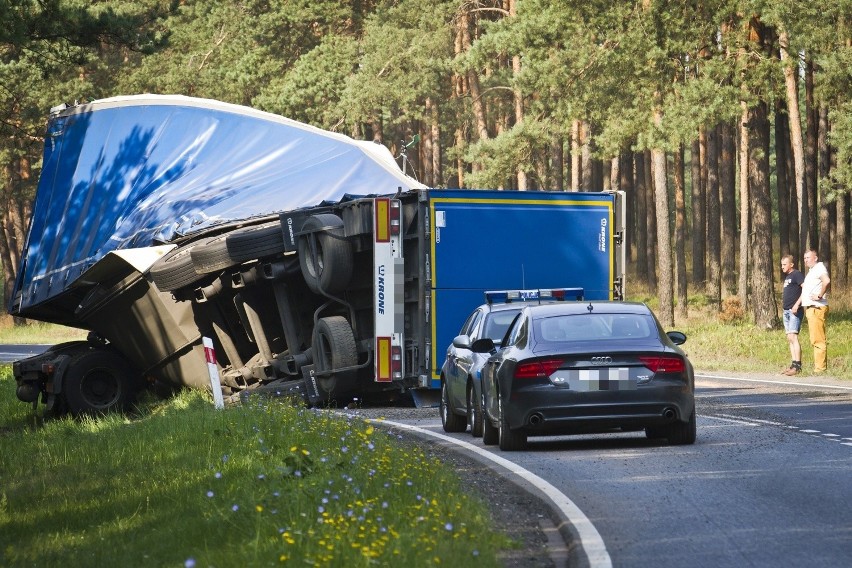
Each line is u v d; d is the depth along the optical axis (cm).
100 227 7194
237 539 2486
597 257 6153
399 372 5928
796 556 2325
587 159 15238
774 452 3822
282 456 3659
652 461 3712
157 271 6397
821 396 5803
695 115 9819
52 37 8656
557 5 11144
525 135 13625
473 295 5966
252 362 6669
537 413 3972
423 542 2267
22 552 2686
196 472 3609
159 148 7375
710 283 15662
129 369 7125
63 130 7538
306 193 7069
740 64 9881
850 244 17475
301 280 6450
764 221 10275
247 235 6188
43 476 3969
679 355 4022
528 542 2561
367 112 18100
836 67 10206
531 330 4147
